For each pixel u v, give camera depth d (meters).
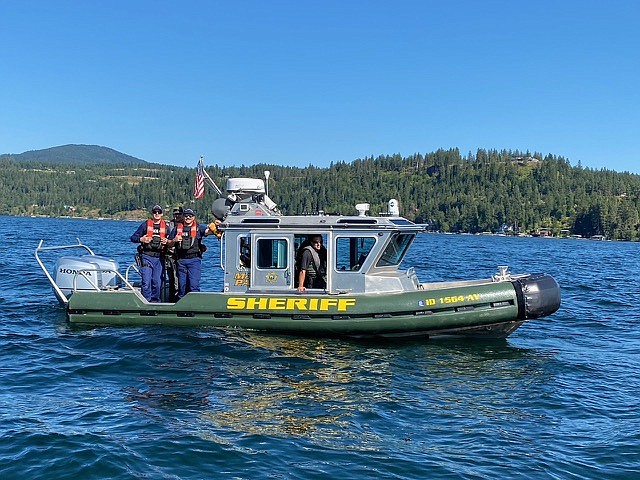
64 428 7.29
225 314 12.00
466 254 52.25
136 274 21.28
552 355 11.74
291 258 12.07
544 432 7.64
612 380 10.15
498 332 12.14
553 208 185.88
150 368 9.78
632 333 14.59
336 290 12.04
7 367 9.85
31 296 17.44
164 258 13.11
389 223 12.00
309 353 10.87
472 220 182.12
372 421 7.82
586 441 7.38
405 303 11.58
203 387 8.91
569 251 72.38
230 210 12.73
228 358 10.36
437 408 8.42
